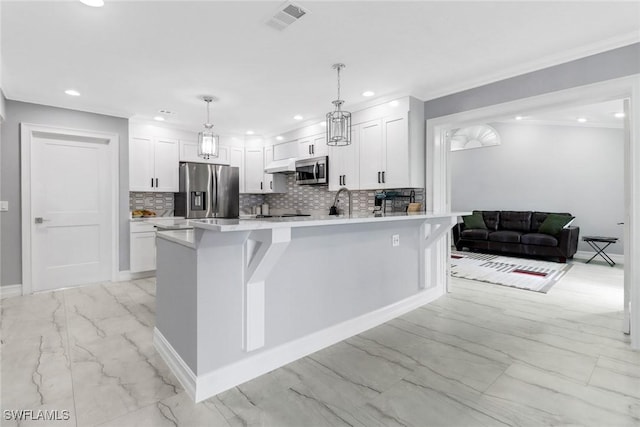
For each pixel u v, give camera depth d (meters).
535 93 2.97
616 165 5.90
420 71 3.11
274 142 5.84
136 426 1.59
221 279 1.90
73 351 2.38
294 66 2.98
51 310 3.28
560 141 6.43
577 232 5.85
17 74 3.08
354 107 4.18
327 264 2.49
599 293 3.88
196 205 5.23
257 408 1.74
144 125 4.83
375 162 4.01
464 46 2.63
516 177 6.96
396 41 2.54
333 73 3.15
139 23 2.24
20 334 2.68
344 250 2.62
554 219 5.99
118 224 4.45
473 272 4.96
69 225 4.18
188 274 1.91
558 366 2.16
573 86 2.75
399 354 2.34
